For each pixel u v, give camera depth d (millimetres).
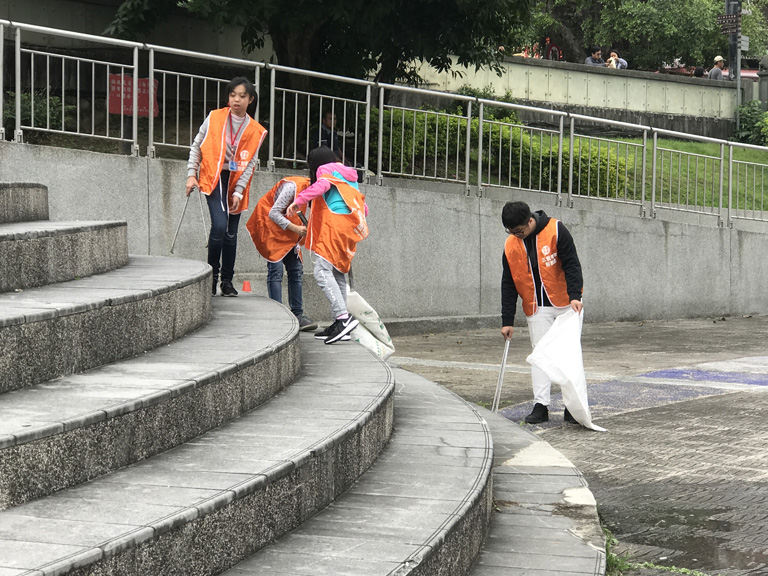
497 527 4230
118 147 12531
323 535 3270
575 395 6594
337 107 12133
